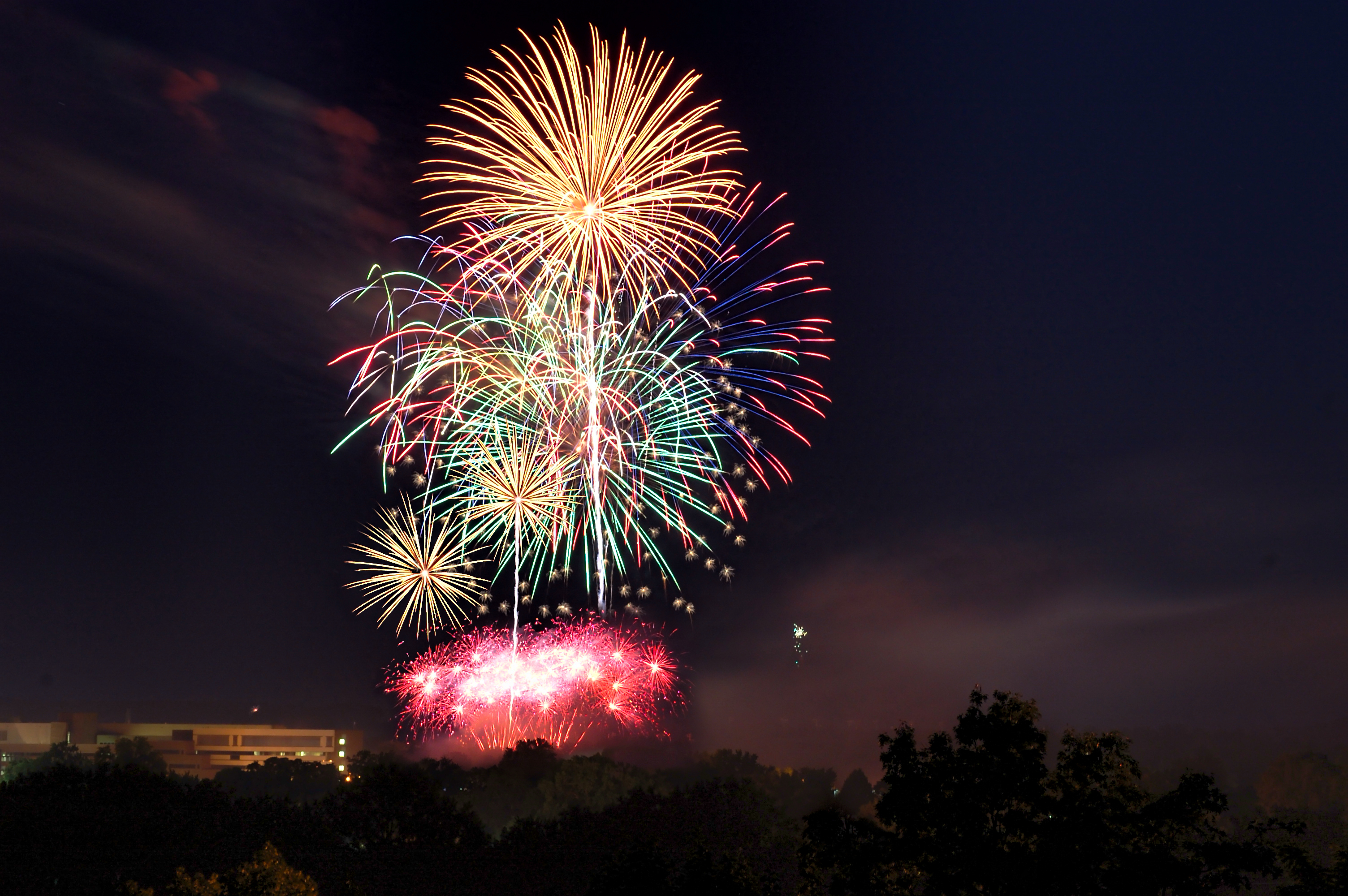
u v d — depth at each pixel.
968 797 26.09
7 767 127.75
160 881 45.28
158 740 142.12
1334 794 87.62
